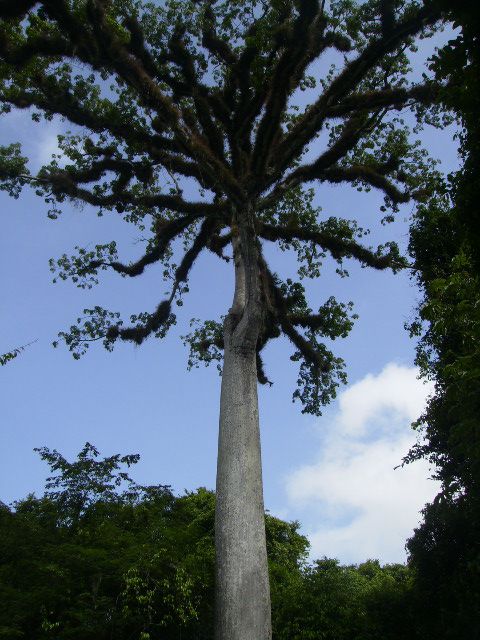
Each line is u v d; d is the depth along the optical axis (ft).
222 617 32.27
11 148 53.72
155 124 50.29
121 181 54.85
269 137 46.03
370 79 56.08
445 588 53.67
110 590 42.55
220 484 37.14
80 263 59.72
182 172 52.95
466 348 40.50
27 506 49.96
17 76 49.55
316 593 57.36
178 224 55.31
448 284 35.42
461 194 21.58
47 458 49.19
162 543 44.09
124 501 48.65
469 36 20.22
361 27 50.08
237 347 42.93
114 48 42.16
